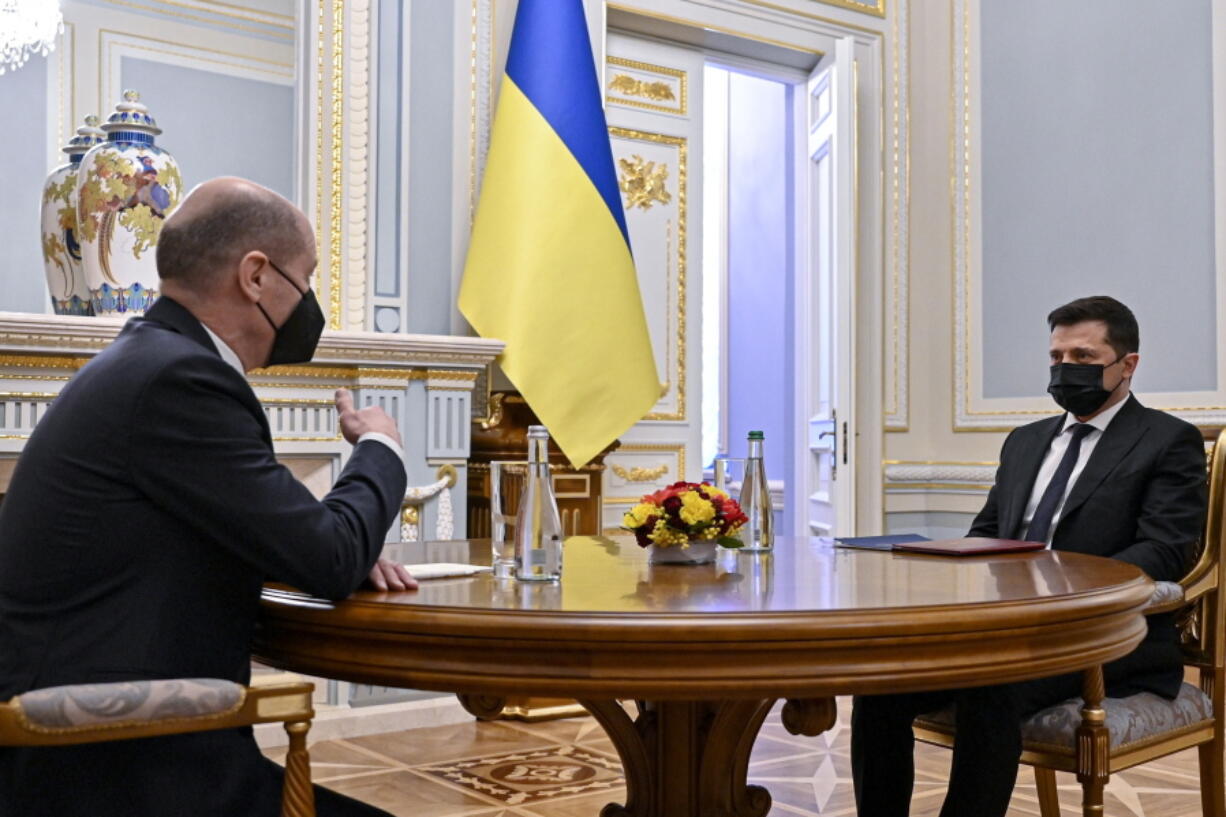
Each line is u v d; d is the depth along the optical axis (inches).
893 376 225.1
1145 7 198.8
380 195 170.6
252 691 54.0
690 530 79.6
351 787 131.8
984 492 218.7
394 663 57.0
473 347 162.2
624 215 183.9
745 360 267.3
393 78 172.4
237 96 188.9
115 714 50.7
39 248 175.3
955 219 226.2
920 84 231.3
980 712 81.6
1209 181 189.3
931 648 55.8
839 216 211.2
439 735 156.9
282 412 153.4
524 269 170.1
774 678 53.6
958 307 225.5
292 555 58.1
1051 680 87.0
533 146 173.0
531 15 176.7
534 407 167.8
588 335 171.0
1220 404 187.3
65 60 177.0
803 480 231.1
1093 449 109.2
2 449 134.6
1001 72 220.1
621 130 198.7
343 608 58.8
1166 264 194.9
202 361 58.8
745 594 62.5
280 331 65.5
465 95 179.3
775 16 212.1
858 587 65.7
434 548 93.1
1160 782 133.3
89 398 57.9
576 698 54.2
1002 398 218.2
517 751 148.1
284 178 192.1
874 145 224.2
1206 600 94.7
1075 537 104.8
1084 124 206.8
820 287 222.7
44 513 56.9
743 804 81.7
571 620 53.5
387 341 155.4
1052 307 210.7
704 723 79.0
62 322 133.6
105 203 144.5
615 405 172.1
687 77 208.1
